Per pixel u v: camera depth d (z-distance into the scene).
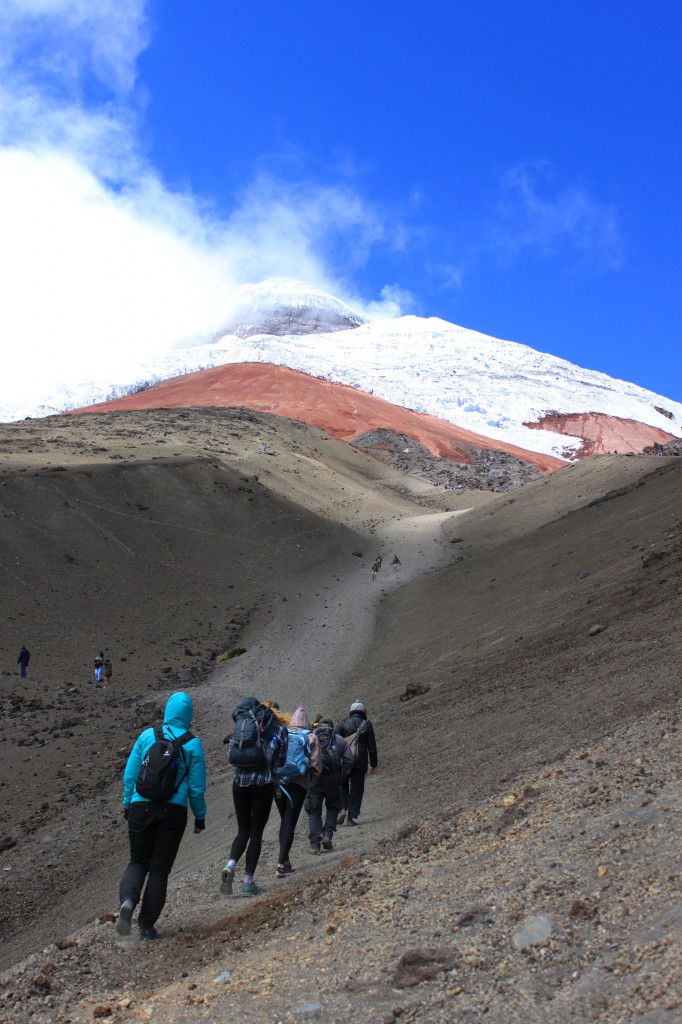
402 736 14.82
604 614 18.22
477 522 54.09
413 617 32.28
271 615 35.47
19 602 32.97
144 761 6.55
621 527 33.38
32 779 18.36
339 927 5.76
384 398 125.12
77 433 63.97
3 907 12.02
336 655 28.61
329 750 9.19
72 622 32.47
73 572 36.88
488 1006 4.11
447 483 82.94
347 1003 4.50
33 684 26.42
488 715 13.71
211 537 45.50
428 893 5.88
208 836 12.20
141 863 6.56
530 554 36.66
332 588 40.44
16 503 41.03
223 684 26.05
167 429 70.25
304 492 60.69
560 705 12.30
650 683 11.16
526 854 5.89
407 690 18.50
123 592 36.47
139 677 27.78
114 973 5.98
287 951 5.60
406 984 4.54
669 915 4.36
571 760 8.18
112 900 10.81
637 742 7.78
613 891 4.86
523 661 17.31
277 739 7.91
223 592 39.00
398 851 7.41
